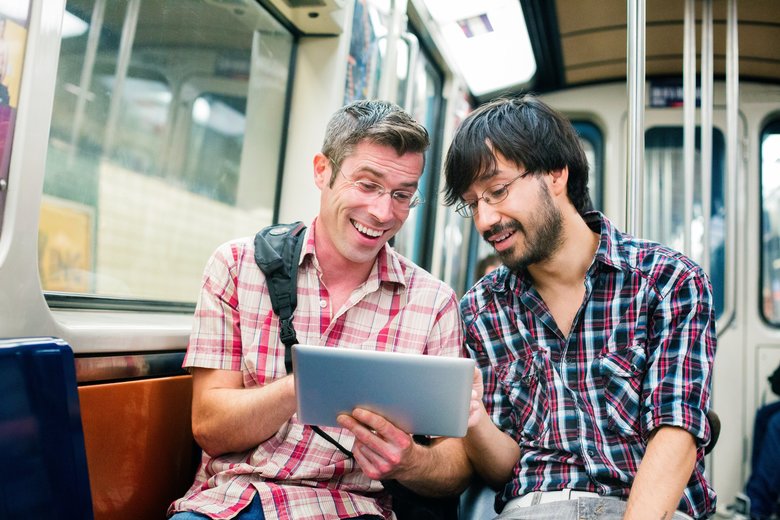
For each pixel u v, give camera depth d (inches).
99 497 53.7
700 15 136.9
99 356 53.9
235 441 56.0
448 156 64.0
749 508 141.3
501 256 62.4
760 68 159.2
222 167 85.8
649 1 134.6
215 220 85.4
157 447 60.7
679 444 53.4
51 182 60.7
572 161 64.1
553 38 151.9
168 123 75.5
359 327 62.0
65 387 44.5
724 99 161.9
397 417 48.2
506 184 60.2
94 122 65.2
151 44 72.0
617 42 152.3
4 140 44.9
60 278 61.9
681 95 168.2
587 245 63.8
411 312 63.0
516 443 64.9
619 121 174.9
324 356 46.6
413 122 59.6
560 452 60.9
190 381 65.6
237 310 60.7
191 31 78.0
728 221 137.1
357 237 59.5
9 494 39.9
